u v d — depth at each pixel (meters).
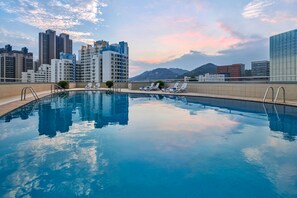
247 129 5.83
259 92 11.96
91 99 14.17
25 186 2.79
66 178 2.99
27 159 3.65
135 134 5.28
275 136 5.12
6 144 4.45
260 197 2.54
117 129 5.80
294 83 10.13
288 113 8.12
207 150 4.11
